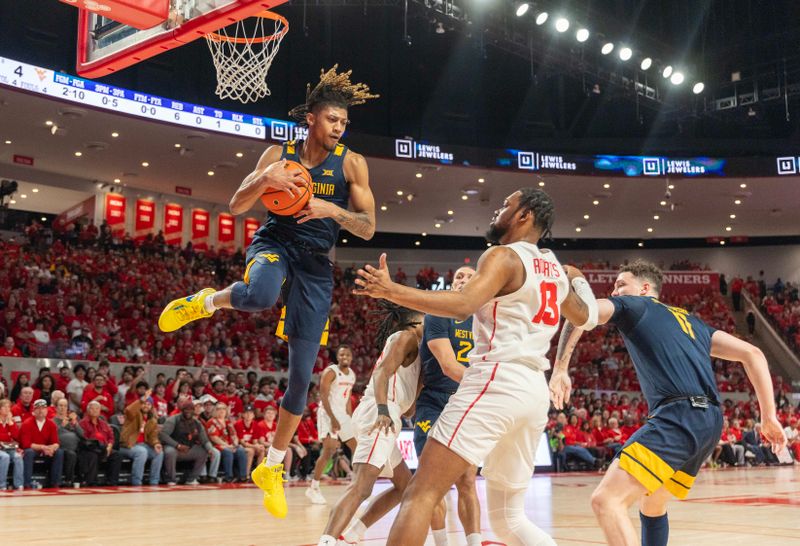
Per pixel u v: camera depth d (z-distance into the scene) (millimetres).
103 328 16062
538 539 3129
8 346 13273
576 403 19219
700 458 3447
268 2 6594
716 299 27031
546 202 3189
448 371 3982
